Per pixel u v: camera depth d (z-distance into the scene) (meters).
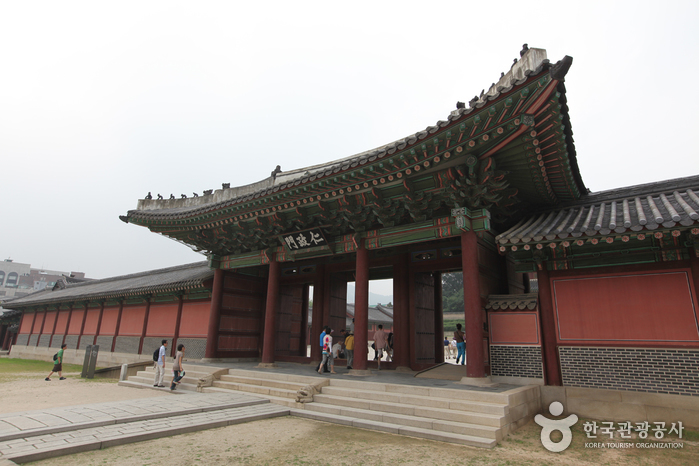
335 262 22.42
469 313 13.05
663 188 13.27
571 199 15.10
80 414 10.60
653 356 11.23
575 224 12.32
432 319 20.33
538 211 15.31
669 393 10.80
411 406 10.90
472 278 13.27
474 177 12.92
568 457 8.41
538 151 11.97
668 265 11.50
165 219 21.45
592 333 12.24
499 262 17.05
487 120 10.84
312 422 11.26
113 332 33.16
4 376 24.70
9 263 129.12
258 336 24.62
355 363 15.62
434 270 18.56
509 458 8.16
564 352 12.55
